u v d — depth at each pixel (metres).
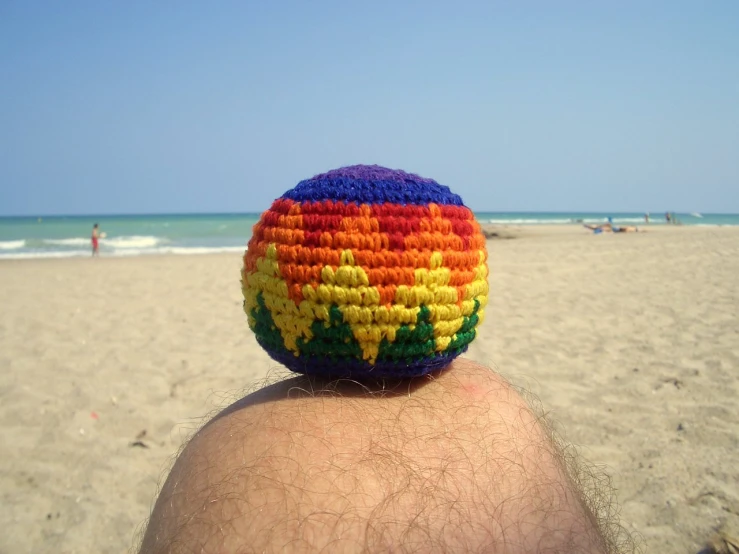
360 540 0.11
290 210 0.14
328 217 0.14
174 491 0.13
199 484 0.13
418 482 0.12
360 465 0.12
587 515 0.14
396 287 0.13
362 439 0.13
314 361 0.14
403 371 0.14
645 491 0.36
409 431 0.13
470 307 0.15
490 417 0.14
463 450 0.13
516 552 0.12
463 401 0.14
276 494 0.12
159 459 0.43
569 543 0.12
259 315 0.15
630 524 0.33
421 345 0.14
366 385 0.15
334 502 0.11
